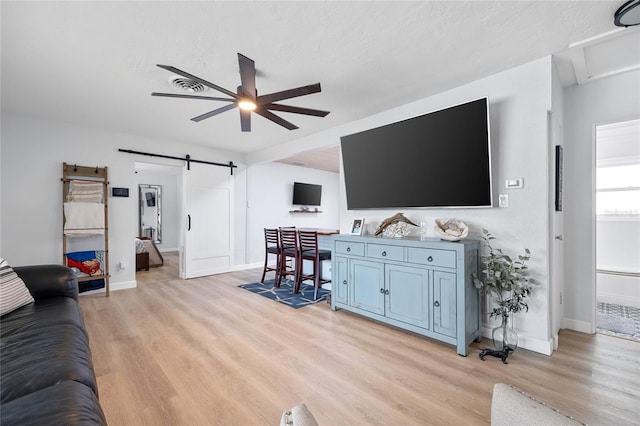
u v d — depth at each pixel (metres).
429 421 1.60
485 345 2.52
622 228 4.08
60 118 3.76
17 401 0.98
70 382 1.14
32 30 1.95
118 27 1.93
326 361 2.25
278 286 4.59
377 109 3.46
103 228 4.08
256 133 4.49
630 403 1.74
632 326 2.97
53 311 1.91
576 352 2.39
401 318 2.71
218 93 2.92
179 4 1.73
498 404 0.74
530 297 2.43
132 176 4.51
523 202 2.46
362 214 3.68
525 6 1.76
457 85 2.84
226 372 2.10
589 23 1.92
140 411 1.69
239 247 5.98
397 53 2.28
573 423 0.62
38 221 3.76
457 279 2.35
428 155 2.89
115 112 3.53
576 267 2.86
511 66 2.50
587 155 2.79
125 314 3.29
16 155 3.63
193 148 5.23
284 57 2.32
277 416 1.65
